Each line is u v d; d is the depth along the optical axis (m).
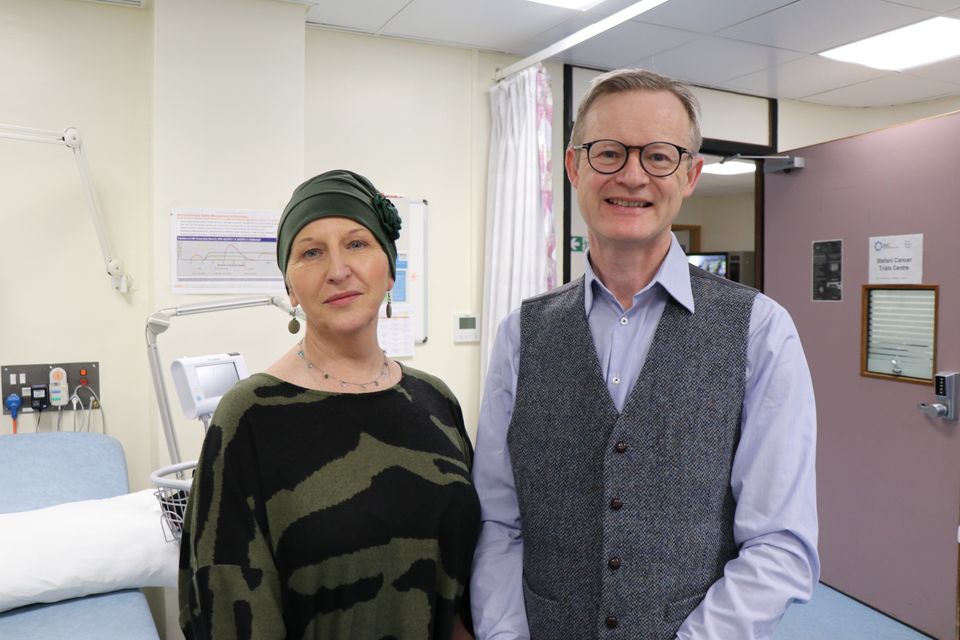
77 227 2.53
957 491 2.51
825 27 2.68
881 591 2.79
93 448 2.28
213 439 1.02
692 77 3.35
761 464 1.02
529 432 1.17
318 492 1.03
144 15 2.57
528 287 2.93
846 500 2.93
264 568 0.99
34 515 1.72
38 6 2.44
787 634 2.64
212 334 2.48
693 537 1.03
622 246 1.10
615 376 1.13
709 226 8.46
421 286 3.04
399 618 1.07
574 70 3.24
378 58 2.93
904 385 2.69
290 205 1.13
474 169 3.12
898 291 2.71
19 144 2.44
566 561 1.10
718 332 1.07
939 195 2.54
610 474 1.06
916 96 3.70
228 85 2.46
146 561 1.68
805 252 3.11
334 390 1.12
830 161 2.99
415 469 1.11
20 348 2.47
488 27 2.79
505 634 1.10
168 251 2.40
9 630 1.52
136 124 2.58
